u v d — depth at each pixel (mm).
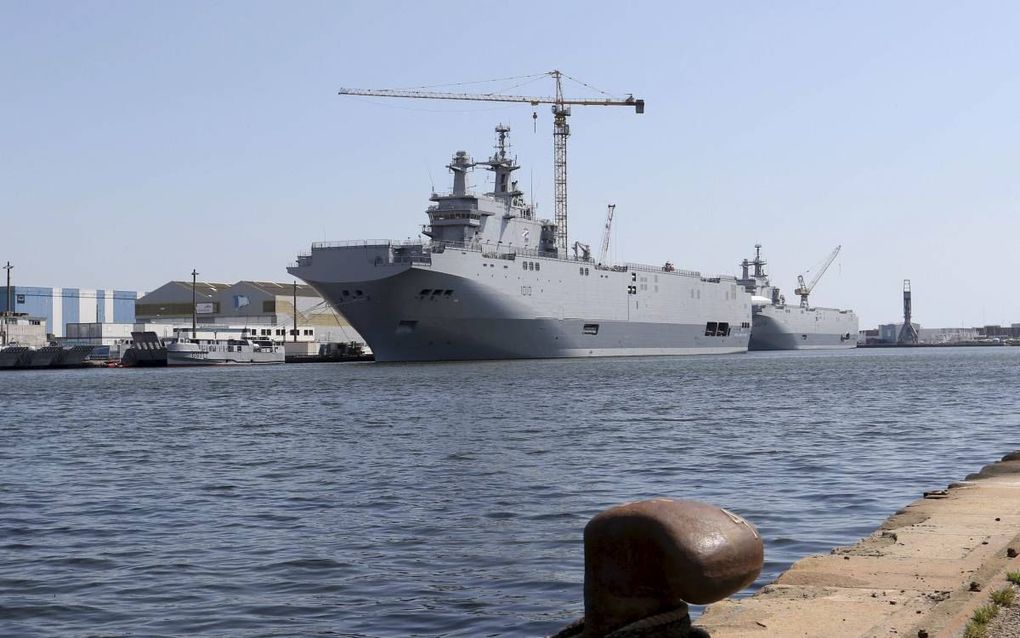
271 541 21672
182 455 39062
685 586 5586
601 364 126812
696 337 166125
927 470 31344
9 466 36469
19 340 153875
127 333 168250
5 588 17859
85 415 61781
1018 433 43344
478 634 14508
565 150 179375
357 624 15211
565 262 129250
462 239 122500
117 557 20328
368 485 29906
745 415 54438
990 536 14758
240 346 152000
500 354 123625
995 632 9336
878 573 12492
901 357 188000
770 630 10016
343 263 111125
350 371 113938
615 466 33312
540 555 19656
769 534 21000
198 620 15656
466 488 28875
